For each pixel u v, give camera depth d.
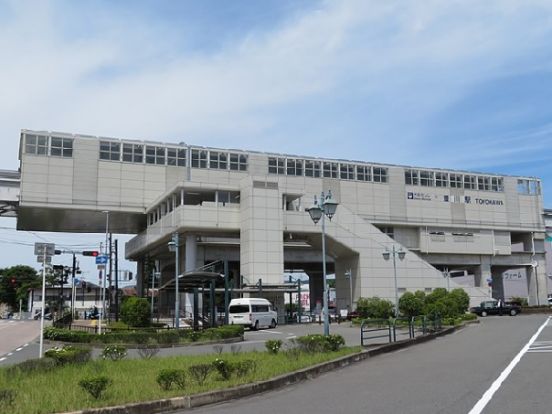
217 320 43.94
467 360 16.09
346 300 61.88
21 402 9.33
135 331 29.38
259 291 49.22
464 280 97.25
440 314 35.44
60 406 9.06
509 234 83.00
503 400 9.29
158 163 62.84
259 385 11.49
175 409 9.71
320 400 10.17
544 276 85.44
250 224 52.75
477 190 81.19
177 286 35.44
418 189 76.81
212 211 53.81
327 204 22.83
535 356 16.48
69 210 59.62
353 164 73.06
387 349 20.36
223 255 59.97
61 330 32.03
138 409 9.28
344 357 16.50
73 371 13.73
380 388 11.29
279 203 54.44
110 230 76.19
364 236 60.91
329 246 60.22
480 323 41.12
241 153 66.50
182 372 11.05
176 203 55.94
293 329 40.41
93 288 96.06
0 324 55.56
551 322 38.09
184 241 58.50
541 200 86.38
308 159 70.25
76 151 59.69
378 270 60.12
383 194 74.25
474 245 79.31
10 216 67.56
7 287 105.44
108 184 60.53
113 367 14.69
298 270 80.75
